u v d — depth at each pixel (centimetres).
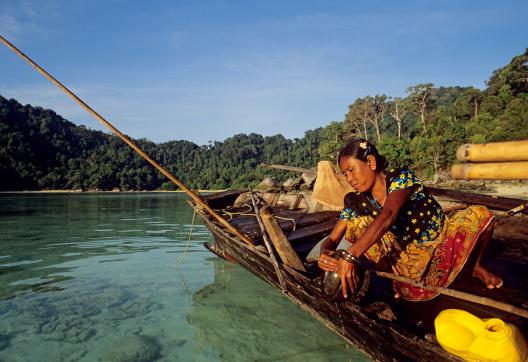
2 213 1745
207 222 611
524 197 1873
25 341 323
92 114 436
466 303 243
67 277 530
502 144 172
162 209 2153
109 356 297
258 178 13200
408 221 219
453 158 4316
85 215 1656
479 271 222
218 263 624
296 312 401
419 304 240
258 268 427
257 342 327
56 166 12688
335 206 579
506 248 364
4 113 13012
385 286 276
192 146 18075
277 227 327
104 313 390
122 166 13950
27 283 497
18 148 11894
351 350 311
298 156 14738
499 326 182
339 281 223
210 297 445
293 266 326
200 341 327
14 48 421
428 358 191
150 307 410
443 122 5147
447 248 211
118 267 591
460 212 216
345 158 221
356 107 7356
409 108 6719
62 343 320
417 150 4725
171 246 789
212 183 14075
